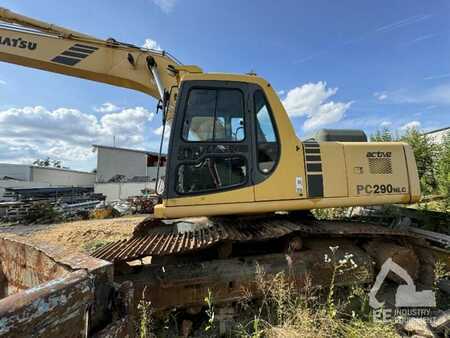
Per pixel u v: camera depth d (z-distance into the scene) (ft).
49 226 36.86
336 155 11.70
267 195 10.61
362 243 12.10
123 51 14.87
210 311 8.35
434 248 11.68
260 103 11.18
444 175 19.81
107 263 4.50
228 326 9.05
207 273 9.36
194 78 10.60
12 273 6.49
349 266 10.60
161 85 13.96
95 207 50.96
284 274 9.71
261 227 11.03
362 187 11.76
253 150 10.71
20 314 2.89
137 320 7.91
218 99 10.71
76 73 15.07
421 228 14.10
